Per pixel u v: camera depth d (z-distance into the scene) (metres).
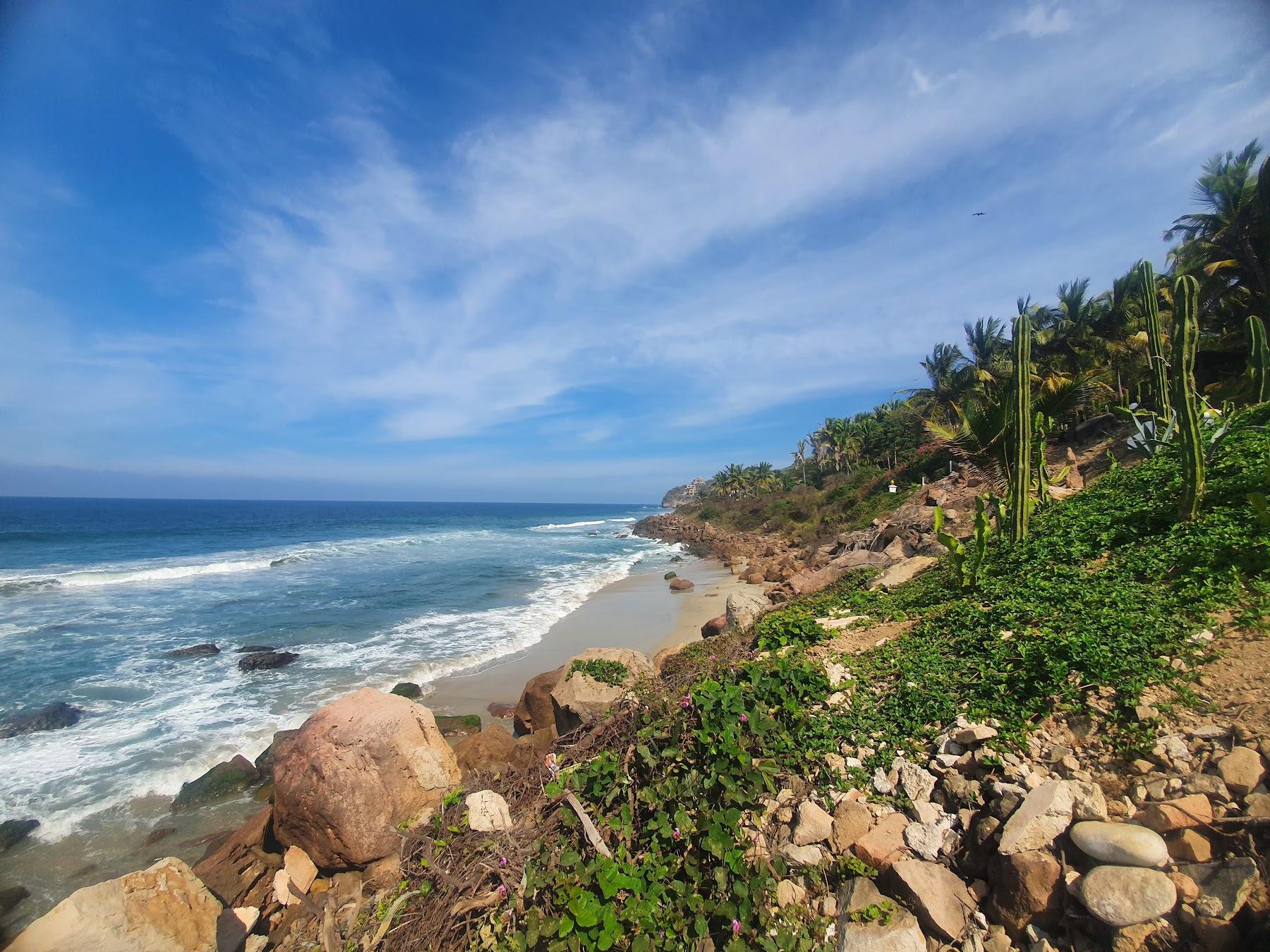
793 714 4.99
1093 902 2.88
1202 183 21.17
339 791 6.03
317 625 18.45
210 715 11.30
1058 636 4.84
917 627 6.77
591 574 31.89
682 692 5.71
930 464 30.92
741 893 3.53
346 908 4.91
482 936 3.72
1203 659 4.13
